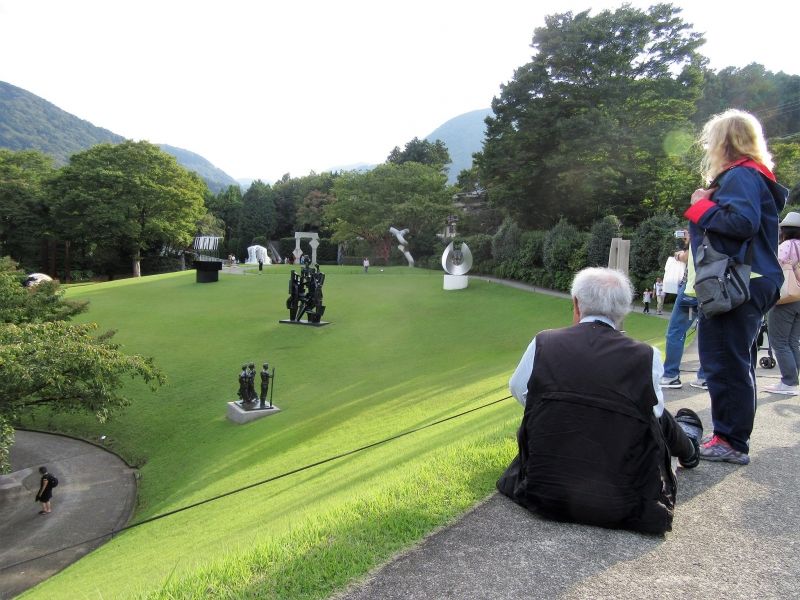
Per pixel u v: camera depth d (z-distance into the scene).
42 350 12.80
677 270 6.86
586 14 41.16
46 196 56.94
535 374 2.68
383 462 6.27
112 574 5.94
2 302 18.17
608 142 36.97
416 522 2.79
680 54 39.78
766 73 56.44
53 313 19.20
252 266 59.06
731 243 3.05
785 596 2.13
